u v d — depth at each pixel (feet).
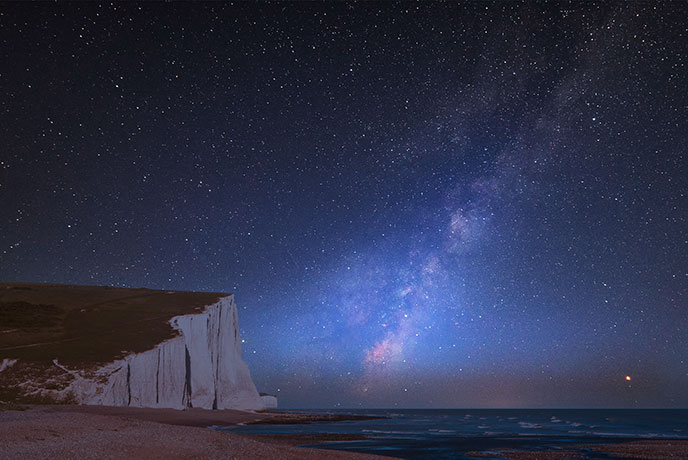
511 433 130.11
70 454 48.21
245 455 56.18
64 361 137.90
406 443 94.53
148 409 136.36
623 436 120.88
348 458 59.52
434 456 75.36
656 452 82.23
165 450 54.24
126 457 49.73
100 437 58.29
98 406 121.60
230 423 137.59
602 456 76.59
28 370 130.62
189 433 69.00
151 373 149.79
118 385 134.00
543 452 81.56
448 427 155.84
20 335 158.20
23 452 47.85
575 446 92.02
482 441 102.17
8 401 114.01
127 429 67.41
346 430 127.13
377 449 82.33
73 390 124.36
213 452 56.29
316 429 127.03
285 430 120.26
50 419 72.33
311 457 58.59
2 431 57.77
